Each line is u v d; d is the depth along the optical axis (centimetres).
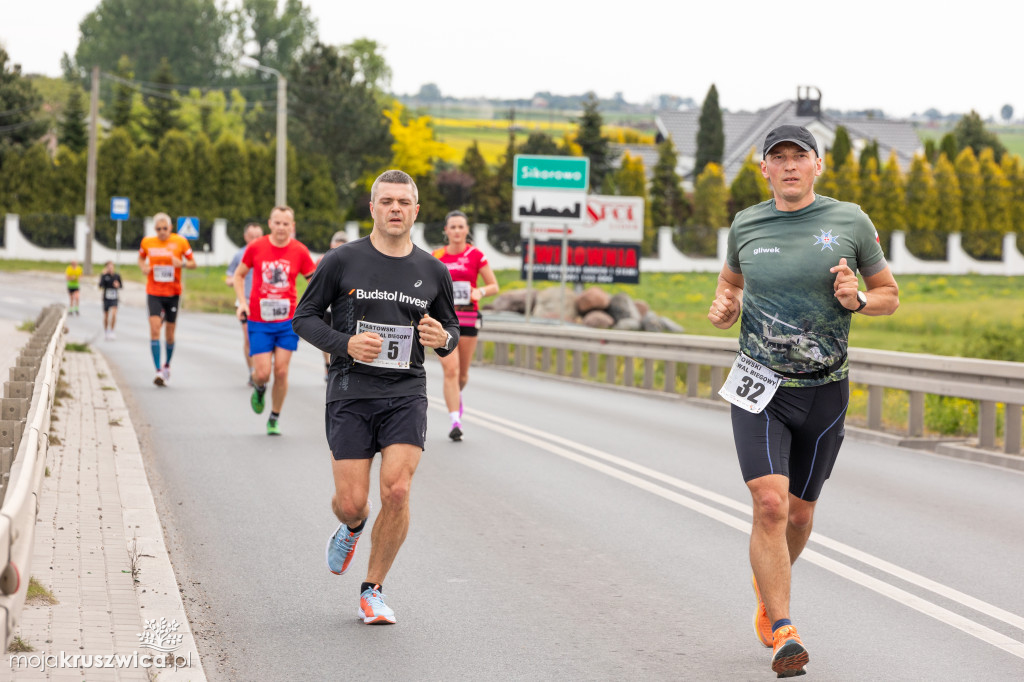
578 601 1084
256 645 941
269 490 1583
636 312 6162
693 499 1576
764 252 906
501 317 5091
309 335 966
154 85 15562
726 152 17812
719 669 896
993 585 1157
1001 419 2378
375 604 1001
